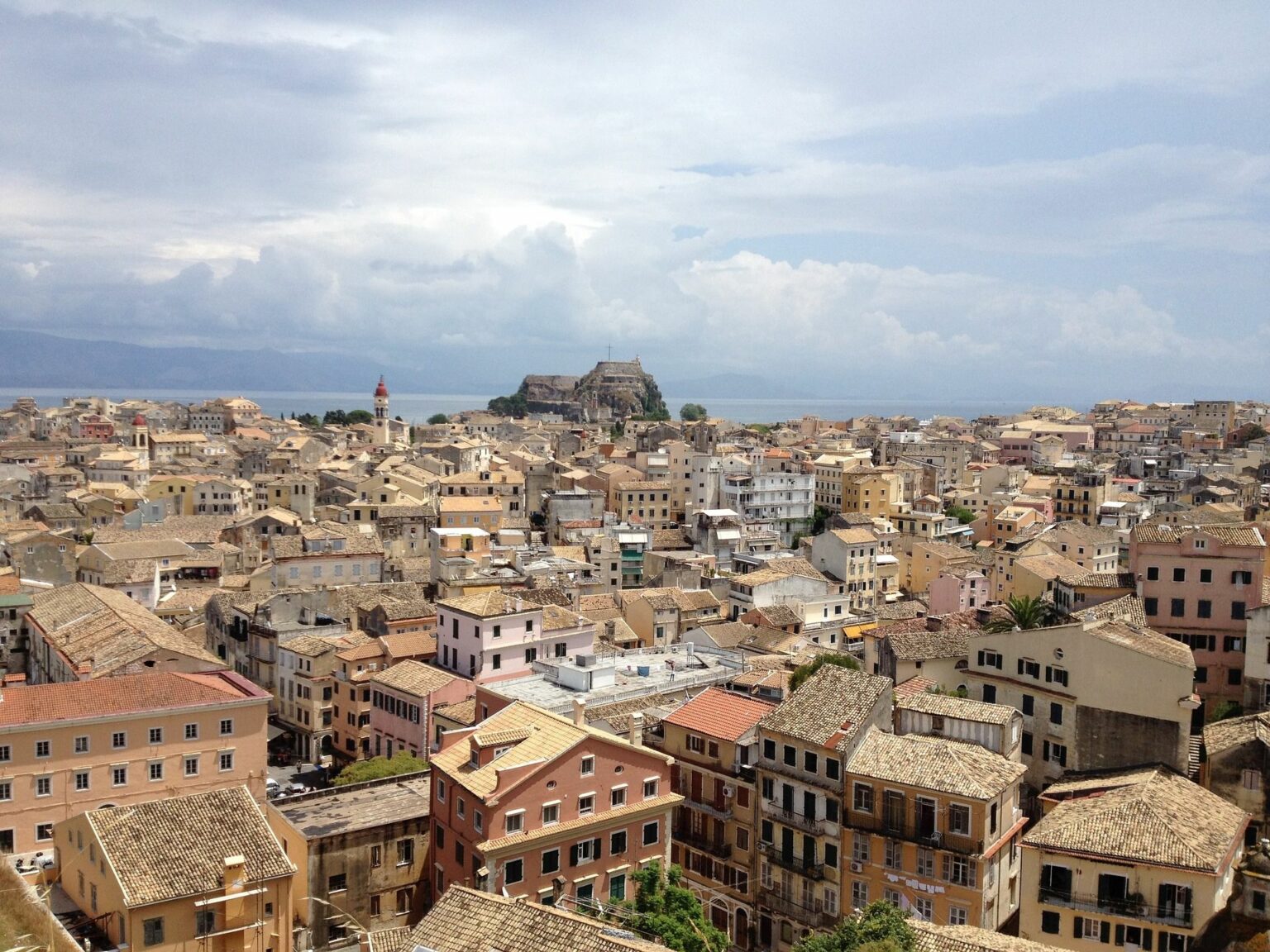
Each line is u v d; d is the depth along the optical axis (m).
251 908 66.88
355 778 100.12
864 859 77.94
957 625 130.00
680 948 63.12
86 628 118.44
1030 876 70.94
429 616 141.38
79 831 69.81
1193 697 83.31
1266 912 62.25
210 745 95.25
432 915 53.94
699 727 89.62
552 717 79.38
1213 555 100.56
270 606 145.75
